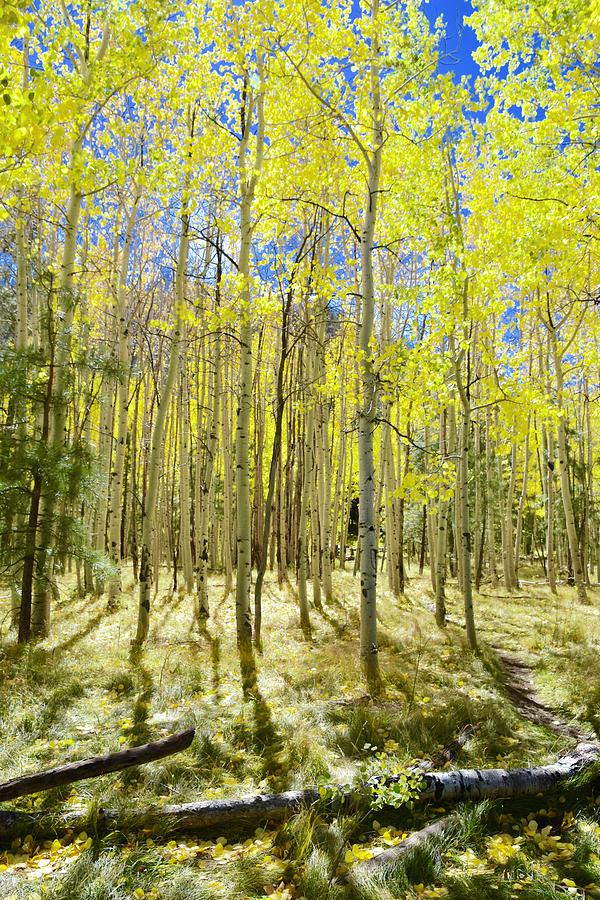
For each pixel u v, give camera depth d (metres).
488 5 6.44
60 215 12.04
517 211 7.60
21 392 7.29
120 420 11.02
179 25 5.91
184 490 14.80
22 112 4.31
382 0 6.70
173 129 9.41
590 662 6.68
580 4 5.38
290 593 14.48
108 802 3.33
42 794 3.39
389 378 6.84
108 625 9.29
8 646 6.99
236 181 8.90
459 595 14.44
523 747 4.31
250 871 2.74
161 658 6.82
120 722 4.65
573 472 18.30
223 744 4.23
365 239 6.86
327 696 5.52
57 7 8.14
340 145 7.52
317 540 11.99
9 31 3.95
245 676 6.15
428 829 3.07
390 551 13.68
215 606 12.21
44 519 7.36
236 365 15.10
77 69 6.43
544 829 3.13
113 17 6.05
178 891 2.57
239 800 3.30
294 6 5.99
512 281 8.12
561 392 12.26
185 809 3.23
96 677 5.93
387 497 13.66
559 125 6.43
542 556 24.19
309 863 2.74
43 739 4.29
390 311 12.32
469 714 4.85
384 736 4.49
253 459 20.48
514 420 8.23
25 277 9.88
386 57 6.66
